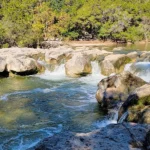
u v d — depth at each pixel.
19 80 21.09
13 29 34.41
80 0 63.62
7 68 22.42
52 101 15.28
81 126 11.57
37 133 10.94
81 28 55.34
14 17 42.06
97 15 54.19
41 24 42.59
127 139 4.98
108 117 12.31
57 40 50.31
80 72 22.00
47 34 46.16
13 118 12.63
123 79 13.91
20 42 34.28
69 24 52.38
